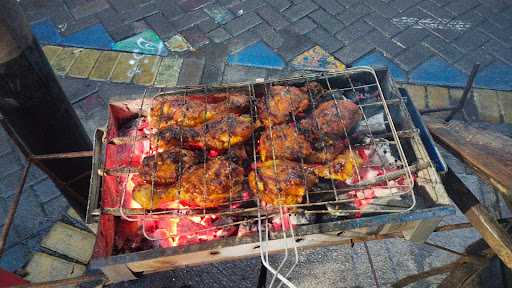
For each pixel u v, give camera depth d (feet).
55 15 3.50
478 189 2.44
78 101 2.98
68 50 3.26
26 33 1.38
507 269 2.02
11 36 1.31
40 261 2.25
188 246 1.35
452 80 3.01
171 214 1.50
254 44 3.27
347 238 1.55
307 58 3.17
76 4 3.59
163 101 1.71
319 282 2.14
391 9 3.49
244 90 1.79
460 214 2.34
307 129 1.63
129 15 3.49
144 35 3.35
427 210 1.38
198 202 1.51
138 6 3.56
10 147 2.75
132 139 1.64
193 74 3.10
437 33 3.30
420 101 2.91
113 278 1.48
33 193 2.53
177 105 1.69
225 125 1.61
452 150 1.63
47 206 2.48
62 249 2.31
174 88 1.78
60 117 1.68
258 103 1.72
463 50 3.18
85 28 3.40
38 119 1.61
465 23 3.37
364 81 1.86
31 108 1.55
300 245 1.53
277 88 1.72
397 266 2.17
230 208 1.48
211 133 1.61
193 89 1.77
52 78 1.58
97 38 3.34
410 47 3.21
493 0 3.54
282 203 1.46
